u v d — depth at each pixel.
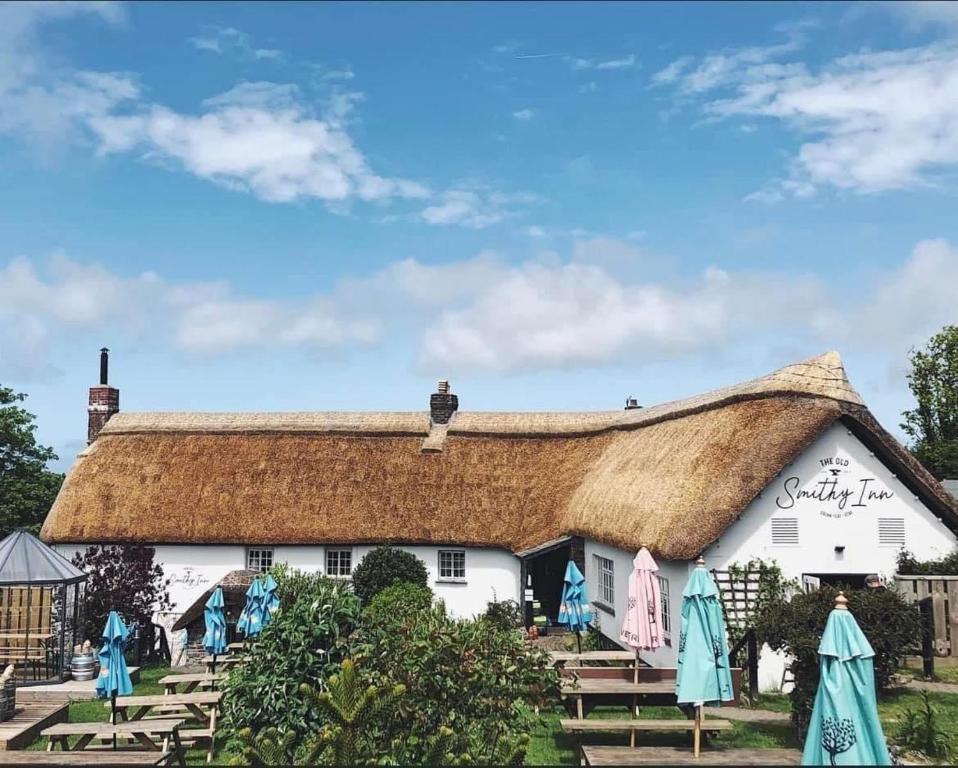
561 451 30.75
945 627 17.58
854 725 9.13
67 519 28.70
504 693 10.50
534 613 29.56
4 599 23.22
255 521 28.25
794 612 13.47
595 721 12.80
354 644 12.18
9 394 40.75
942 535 18.67
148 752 12.45
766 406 19.61
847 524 18.45
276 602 17.17
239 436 31.31
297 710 11.51
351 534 27.91
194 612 25.23
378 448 30.83
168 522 28.34
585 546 26.28
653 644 15.08
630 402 33.47
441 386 32.72
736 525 18.20
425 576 27.33
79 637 23.66
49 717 15.62
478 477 29.73
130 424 32.09
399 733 9.59
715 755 11.48
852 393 18.83
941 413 55.22
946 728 13.05
